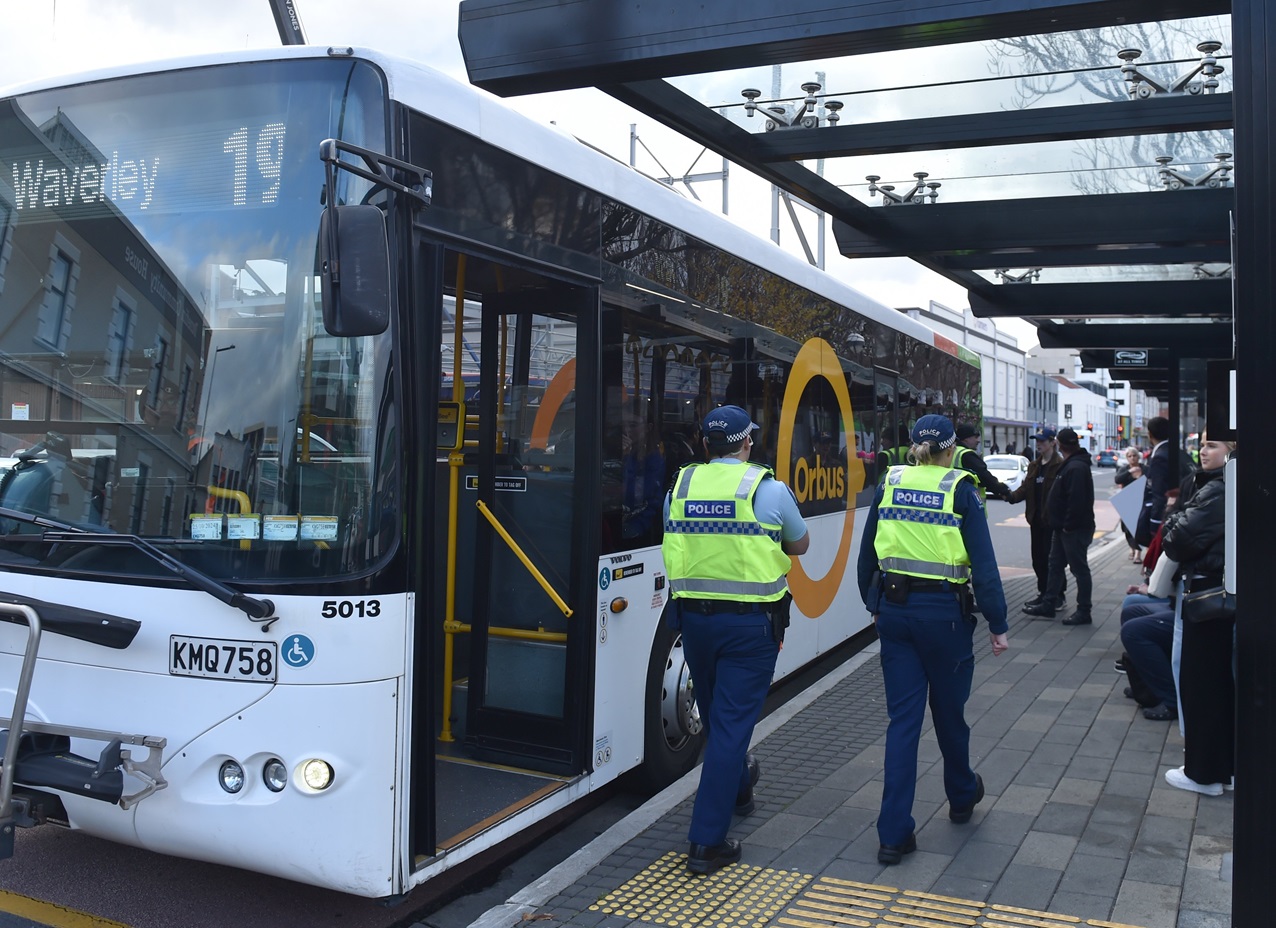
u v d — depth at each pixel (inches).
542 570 200.4
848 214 369.1
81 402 156.9
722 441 188.9
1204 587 213.8
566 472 198.4
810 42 214.8
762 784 226.7
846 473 352.8
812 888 172.9
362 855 143.6
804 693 309.0
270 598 143.9
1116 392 2918.3
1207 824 199.2
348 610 143.3
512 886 188.2
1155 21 206.5
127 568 151.4
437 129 157.9
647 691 218.8
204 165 154.5
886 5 207.8
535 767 197.8
